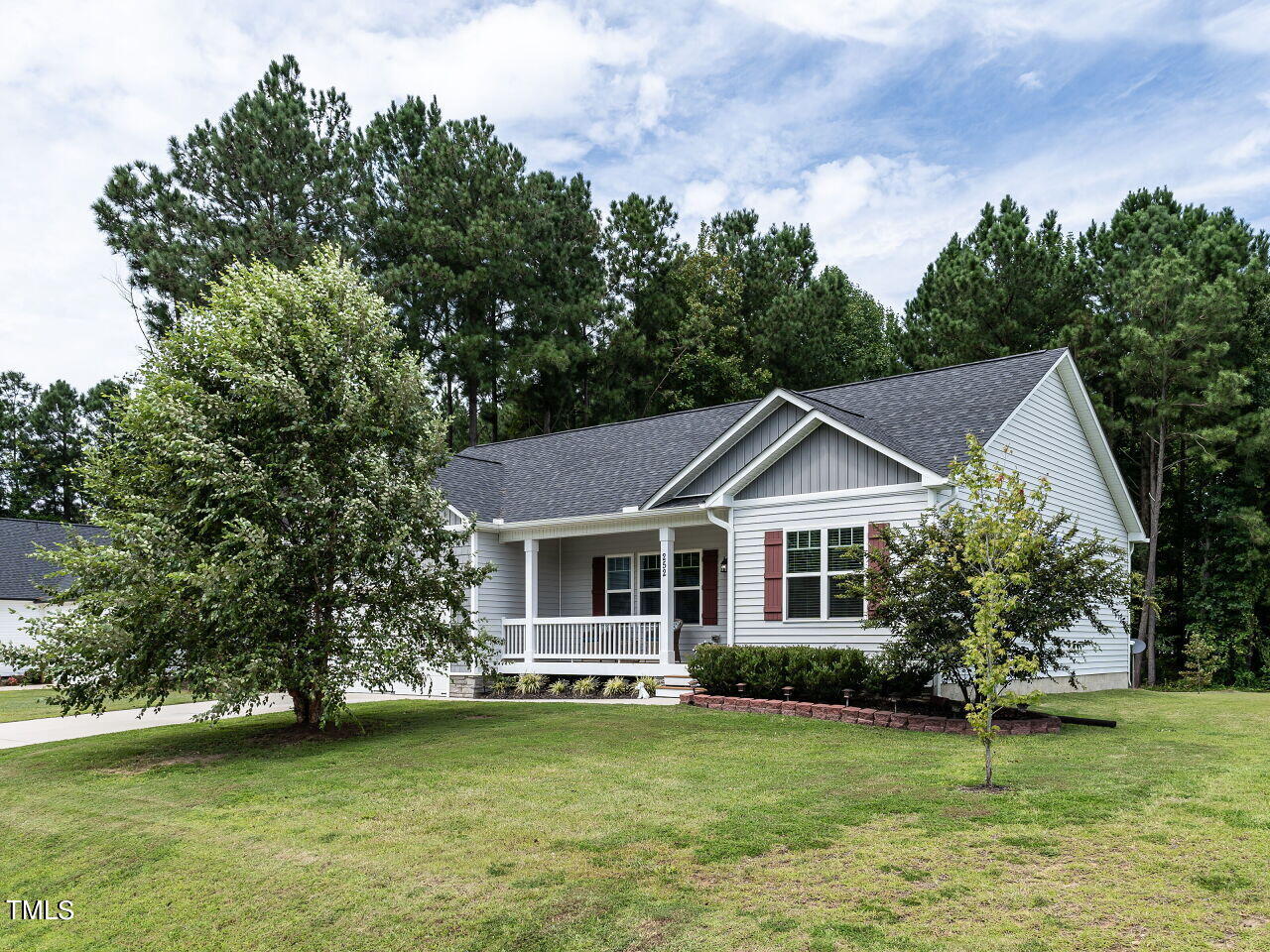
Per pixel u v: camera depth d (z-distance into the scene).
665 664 18.27
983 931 5.53
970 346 30.84
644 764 10.72
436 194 37.28
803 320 41.06
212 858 8.25
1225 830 7.00
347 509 13.30
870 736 12.22
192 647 13.09
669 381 41.88
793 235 44.91
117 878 8.16
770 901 6.23
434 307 37.41
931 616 12.54
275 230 33.41
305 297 14.56
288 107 35.12
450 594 14.70
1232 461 26.59
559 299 39.75
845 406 19.88
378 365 14.41
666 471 20.75
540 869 7.20
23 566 37.62
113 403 14.59
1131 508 21.89
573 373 39.78
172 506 13.71
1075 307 30.33
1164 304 25.95
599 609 22.27
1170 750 10.66
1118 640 22.47
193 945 6.73
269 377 13.22
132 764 12.72
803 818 7.98
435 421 15.11
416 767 11.16
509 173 39.41
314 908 6.96
